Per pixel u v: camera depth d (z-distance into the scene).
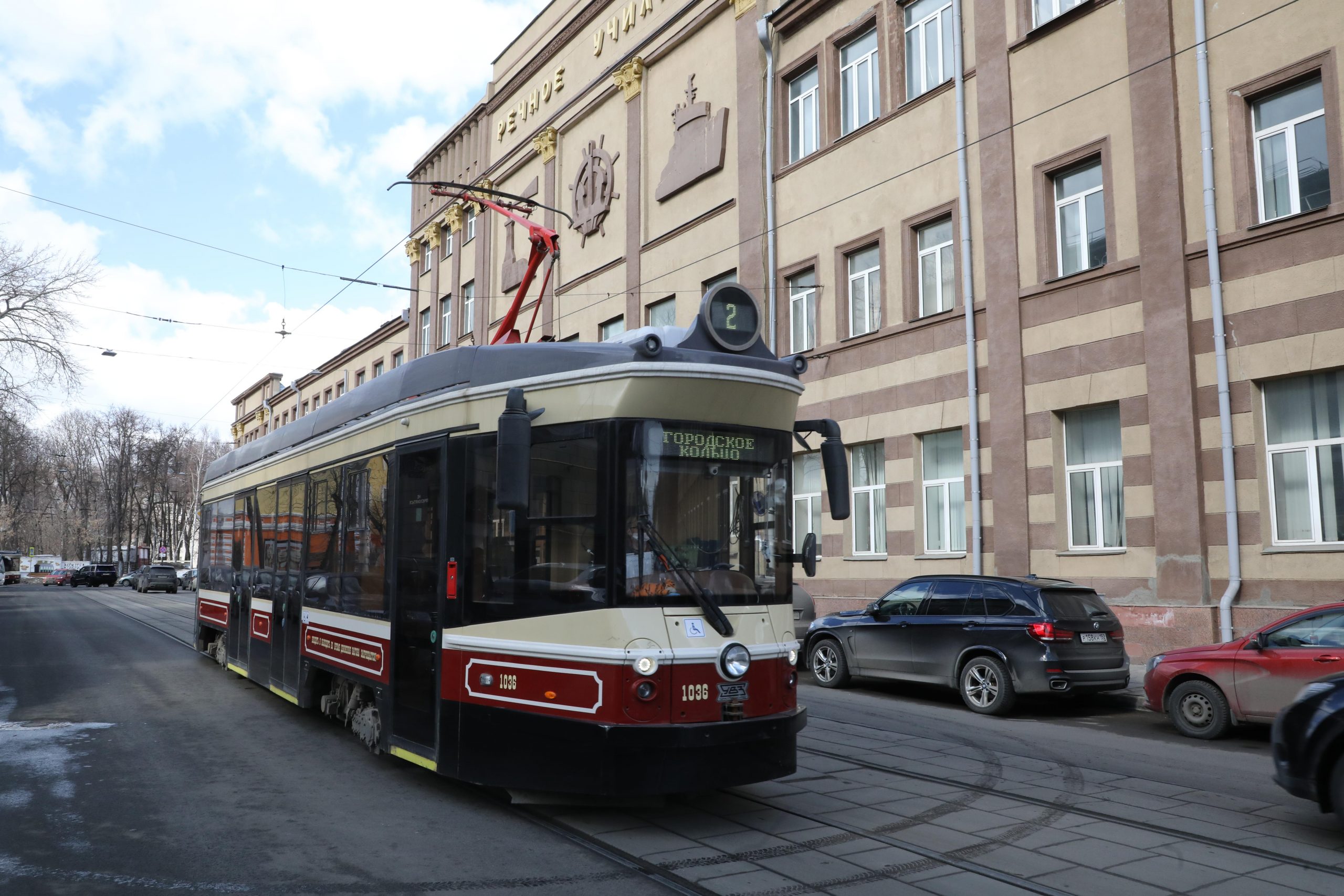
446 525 6.97
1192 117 13.66
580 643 5.99
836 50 19.78
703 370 6.27
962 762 8.34
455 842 5.88
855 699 12.38
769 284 20.64
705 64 23.00
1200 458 13.18
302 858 5.56
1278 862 5.54
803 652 15.77
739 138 21.62
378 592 7.92
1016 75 16.00
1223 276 13.12
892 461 17.75
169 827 6.21
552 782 6.01
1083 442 14.90
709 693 5.97
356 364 46.22
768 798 7.01
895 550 17.64
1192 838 6.02
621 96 26.06
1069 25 15.26
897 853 5.70
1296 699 6.18
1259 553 12.53
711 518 6.28
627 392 6.14
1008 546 15.48
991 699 11.14
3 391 29.12
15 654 17.30
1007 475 15.59
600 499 6.08
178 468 88.75
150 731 9.58
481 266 33.09
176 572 57.44
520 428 5.91
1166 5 13.97
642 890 5.04
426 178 38.25
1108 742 9.47
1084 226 15.14
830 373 19.17
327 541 9.31
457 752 6.60
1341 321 11.98
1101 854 5.70
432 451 7.25
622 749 5.75
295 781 7.51
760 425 6.58
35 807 6.71
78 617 29.48
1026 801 6.96
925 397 17.17
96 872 5.32
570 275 27.92
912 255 17.70
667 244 23.77
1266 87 12.91
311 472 10.00
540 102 29.91
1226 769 8.15
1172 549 13.31
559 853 5.66
